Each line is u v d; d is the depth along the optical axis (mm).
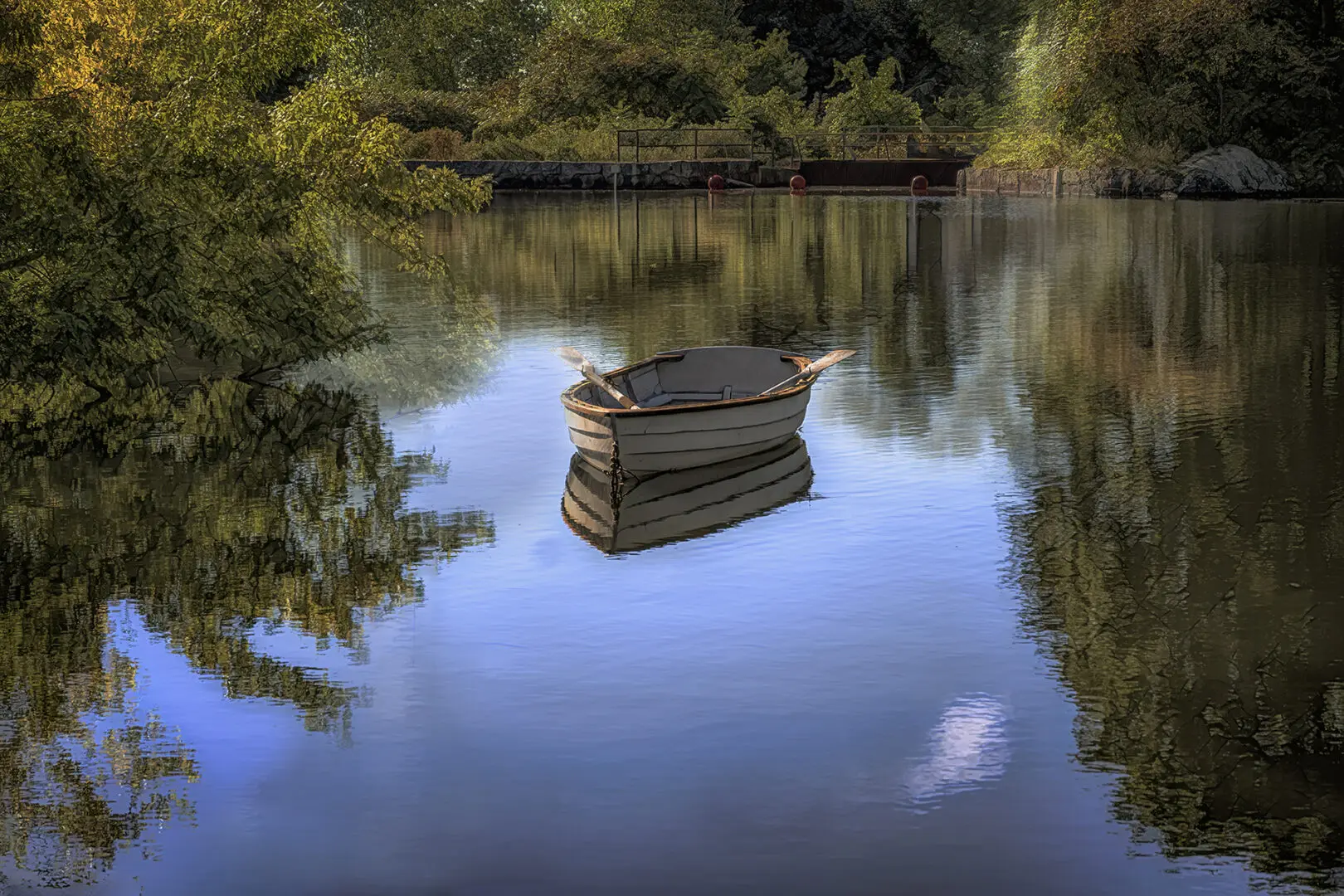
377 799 6293
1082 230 35281
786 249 31391
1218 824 6008
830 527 10477
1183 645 8031
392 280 24938
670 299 23109
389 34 79250
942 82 85688
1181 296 22828
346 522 10734
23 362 14445
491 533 10422
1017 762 6586
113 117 16000
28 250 14469
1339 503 10828
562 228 37156
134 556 9906
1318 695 7281
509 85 64562
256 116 17250
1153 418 13922
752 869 5672
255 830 6039
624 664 7855
